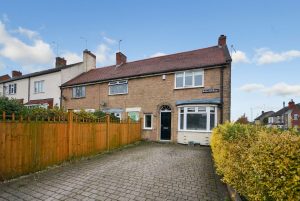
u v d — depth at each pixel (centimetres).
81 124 947
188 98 1598
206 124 1489
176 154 1077
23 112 740
